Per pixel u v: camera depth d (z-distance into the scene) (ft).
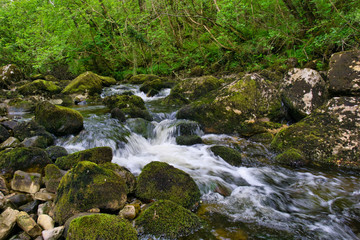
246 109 18.08
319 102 17.47
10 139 13.06
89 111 23.12
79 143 14.88
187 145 16.46
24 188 9.06
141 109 21.84
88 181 8.28
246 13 34.81
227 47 37.32
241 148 15.74
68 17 40.70
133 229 7.10
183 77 41.29
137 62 48.73
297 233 8.00
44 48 37.17
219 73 39.22
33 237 7.04
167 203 8.39
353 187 11.12
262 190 10.90
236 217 8.78
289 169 13.00
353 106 13.75
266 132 17.31
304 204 9.87
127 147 15.48
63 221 7.63
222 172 12.51
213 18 35.96
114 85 37.88
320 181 11.71
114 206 8.25
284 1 31.32
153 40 42.65
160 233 7.51
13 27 42.04
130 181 9.87
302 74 18.51
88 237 6.51
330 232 8.12
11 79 34.17
